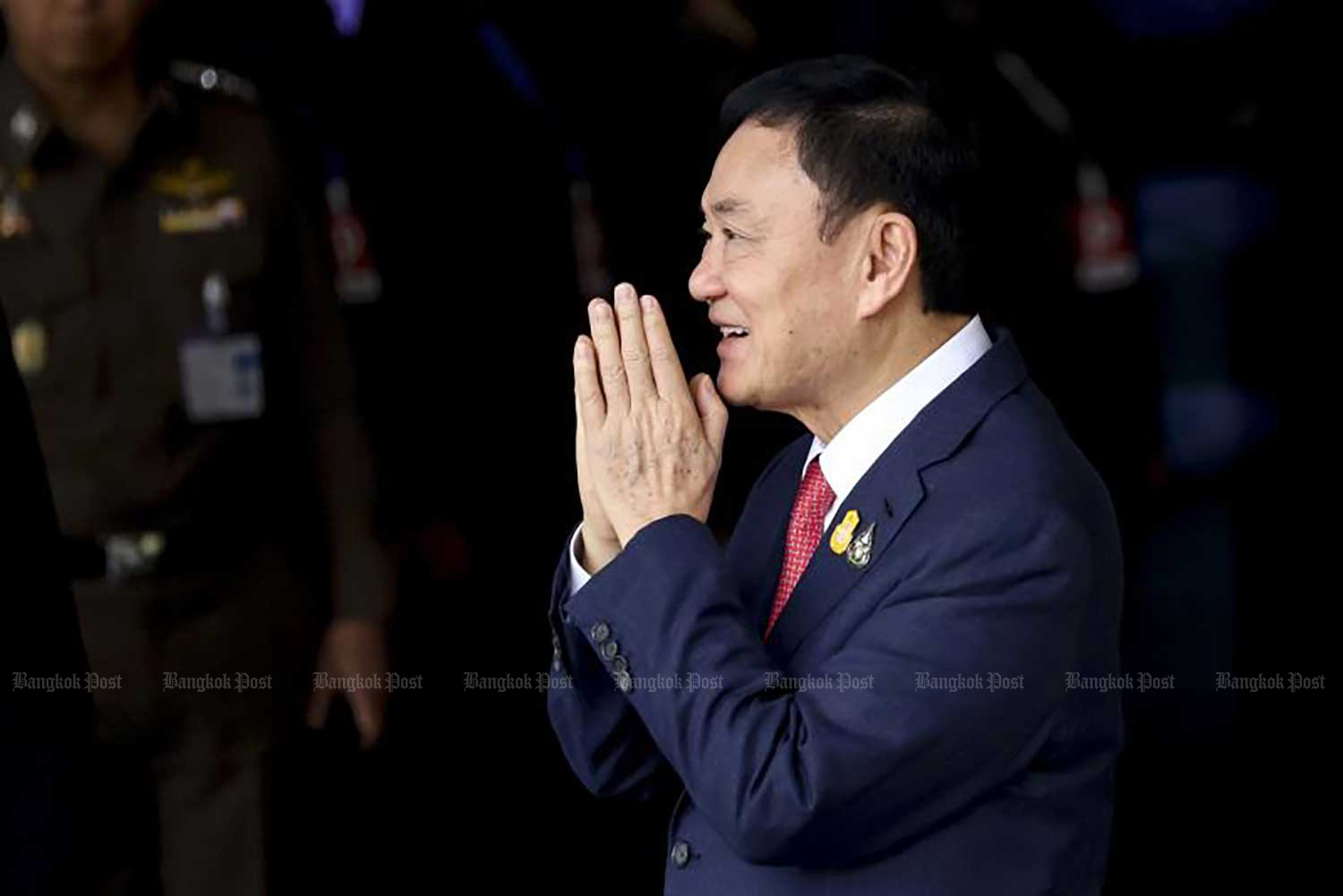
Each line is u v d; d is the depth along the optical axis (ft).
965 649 24.82
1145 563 69.00
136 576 41.65
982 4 65.16
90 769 23.50
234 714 42.52
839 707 24.75
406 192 58.29
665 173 57.47
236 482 42.75
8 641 22.80
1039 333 65.41
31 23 40.57
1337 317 77.00
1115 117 68.49
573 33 57.62
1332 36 75.00
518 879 54.90
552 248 58.34
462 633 61.87
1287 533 70.33
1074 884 26.12
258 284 43.24
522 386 59.67
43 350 41.42
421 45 57.98
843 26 62.34
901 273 25.85
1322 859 52.75
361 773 59.16
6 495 23.13
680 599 25.45
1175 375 78.79
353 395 45.44
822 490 27.58
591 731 28.37
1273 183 77.00
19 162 41.65
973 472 25.76
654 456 26.27
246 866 42.24
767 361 26.23
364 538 45.39
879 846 25.30
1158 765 57.82
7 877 22.44
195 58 57.47
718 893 26.68
